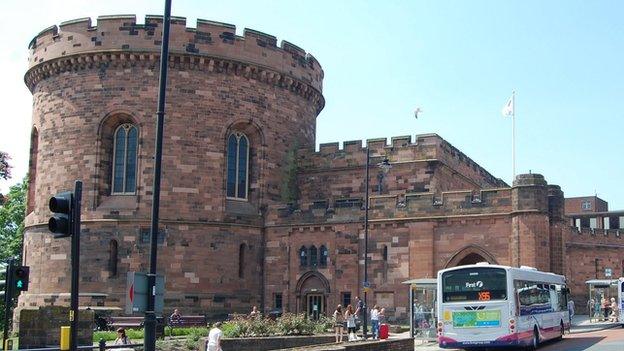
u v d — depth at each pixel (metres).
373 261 50.53
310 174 58.78
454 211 48.69
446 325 34.53
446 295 34.78
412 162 55.41
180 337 40.25
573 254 71.00
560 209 47.72
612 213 112.38
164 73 20.84
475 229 47.88
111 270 51.38
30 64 57.06
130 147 53.25
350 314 40.97
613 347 34.81
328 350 25.73
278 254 54.25
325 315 51.81
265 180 55.84
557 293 42.19
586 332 47.03
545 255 45.62
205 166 53.22
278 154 57.22
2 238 78.25
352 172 57.44
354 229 51.69
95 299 51.12
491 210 47.62
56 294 51.69
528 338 34.97
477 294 34.09
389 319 49.31
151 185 52.06
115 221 51.66
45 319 29.28
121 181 53.00
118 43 52.50
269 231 54.88
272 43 56.56
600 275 72.25
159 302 19.02
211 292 52.12
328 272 52.06
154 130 52.41
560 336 41.47
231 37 54.47
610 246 73.44
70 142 53.28
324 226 52.62
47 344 29.14
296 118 59.16
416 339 42.88
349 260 51.53
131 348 25.83
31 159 58.34
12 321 54.00
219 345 27.38
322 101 63.34
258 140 56.12
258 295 54.47
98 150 52.53
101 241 51.66
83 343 30.78
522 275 35.59
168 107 52.72
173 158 52.50
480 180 67.81
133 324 46.31
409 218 49.69
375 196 51.72
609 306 58.03
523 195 46.25
